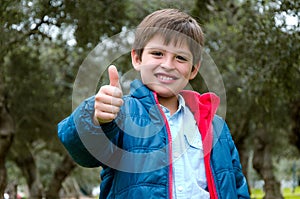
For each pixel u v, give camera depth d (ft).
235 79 33.55
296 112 40.40
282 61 27.12
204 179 7.85
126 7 29.66
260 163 56.13
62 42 34.68
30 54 41.39
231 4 31.07
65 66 43.55
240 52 28.84
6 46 28.25
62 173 57.47
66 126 7.07
